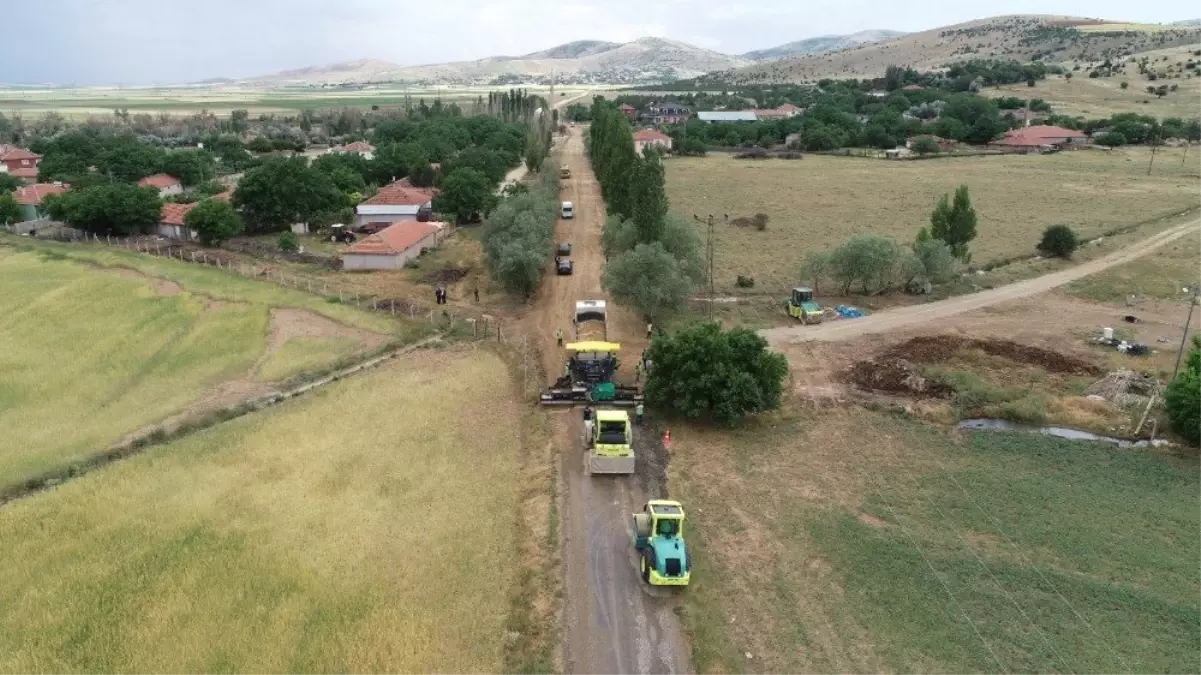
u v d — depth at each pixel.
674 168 158.62
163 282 77.81
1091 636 27.28
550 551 32.53
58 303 70.69
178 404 49.25
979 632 27.52
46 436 45.09
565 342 58.91
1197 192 116.81
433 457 40.94
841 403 47.50
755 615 28.52
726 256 85.81
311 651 26.75
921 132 191.12
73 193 101.88
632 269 58.44
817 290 71.62
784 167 159.25
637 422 45.19
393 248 82.44
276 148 191.50
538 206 84.31
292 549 32.59
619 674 25.67
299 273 80.62
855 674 25.50
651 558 29.94
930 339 57.56
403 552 32.41
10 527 34.31
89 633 27.77
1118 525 34.38
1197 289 69.44
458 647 26.89
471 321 63.97
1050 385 49.75
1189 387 42.03
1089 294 69.44
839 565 31.47
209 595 29.72
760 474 39.16
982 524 34.47
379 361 55.81
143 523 34.56
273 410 47.28
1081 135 174.38
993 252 84.88
